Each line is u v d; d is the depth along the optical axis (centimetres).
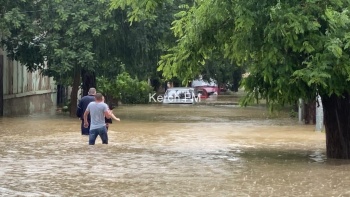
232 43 1608
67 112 3897
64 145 1970
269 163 1591
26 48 3191
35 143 2025
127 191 1195
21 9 3072
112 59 3250
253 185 1266
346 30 1498
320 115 2550
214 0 1555
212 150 1883
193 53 1652
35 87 4169
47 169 1470
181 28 1703
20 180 1316
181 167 1510
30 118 3238
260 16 1498
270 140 2200
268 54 1483
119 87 4494
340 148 1678
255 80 1611
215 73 6141
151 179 1334
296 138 2273
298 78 1469
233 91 7331
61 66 2983
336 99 1652
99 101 1984
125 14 3012
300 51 1470
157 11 3108
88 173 1412
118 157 1692
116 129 2606
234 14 1551
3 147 1911
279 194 1170
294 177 1370
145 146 1972
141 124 2897
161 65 1722
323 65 1434
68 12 2977
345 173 1427
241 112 3925
